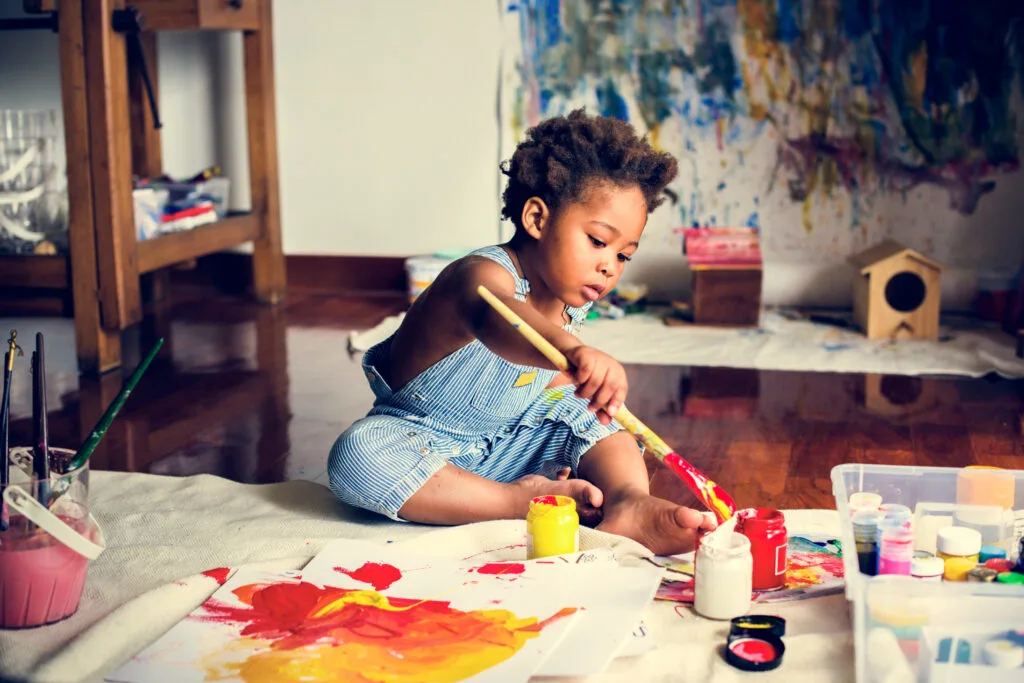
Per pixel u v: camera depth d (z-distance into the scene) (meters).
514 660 1.04
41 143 2.47
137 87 3.29
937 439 1.97
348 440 1.45
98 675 1.05
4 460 1.17
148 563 1.33
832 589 1.22
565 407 1.55
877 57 3.13
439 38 3.33
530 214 1.38
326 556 1.28
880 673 1.01
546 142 1.37
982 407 2.18
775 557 1.23
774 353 2.65
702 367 2.53
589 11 3.24
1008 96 3.08
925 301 2.79
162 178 3.17
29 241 2.49
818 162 3.21
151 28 2.74
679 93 3.24
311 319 3.08
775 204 3.26
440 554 1.34
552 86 3.30
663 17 3.21
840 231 3.23
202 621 1.12
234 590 1.19
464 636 1.08
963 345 2.72
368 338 2.79
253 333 2.91
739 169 3.25
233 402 2.24
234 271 3.50
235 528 1.46
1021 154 3.10
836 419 2.10
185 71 3.43
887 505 1.26
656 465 1.82
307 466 1.83
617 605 1.15
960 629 1.01
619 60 3.25
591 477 1.52
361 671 1.02
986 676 0.99
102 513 1.53
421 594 1.18
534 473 1.60
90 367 2.46
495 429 1.55
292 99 3.43
